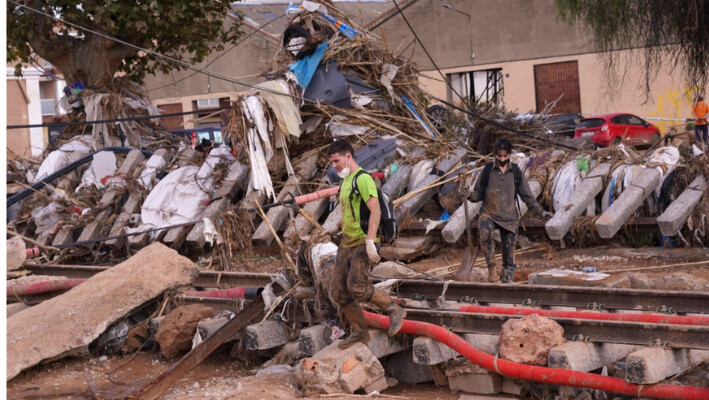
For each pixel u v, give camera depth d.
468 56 39.25
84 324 7.93
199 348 6.95
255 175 12.55
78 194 15.00
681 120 31.64
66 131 19.33
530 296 7.79
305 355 7.19
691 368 6.18
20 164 18.39
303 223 12.57
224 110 13.09
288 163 13.18
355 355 6.58
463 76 40.03
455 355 6.79
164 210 13.41
